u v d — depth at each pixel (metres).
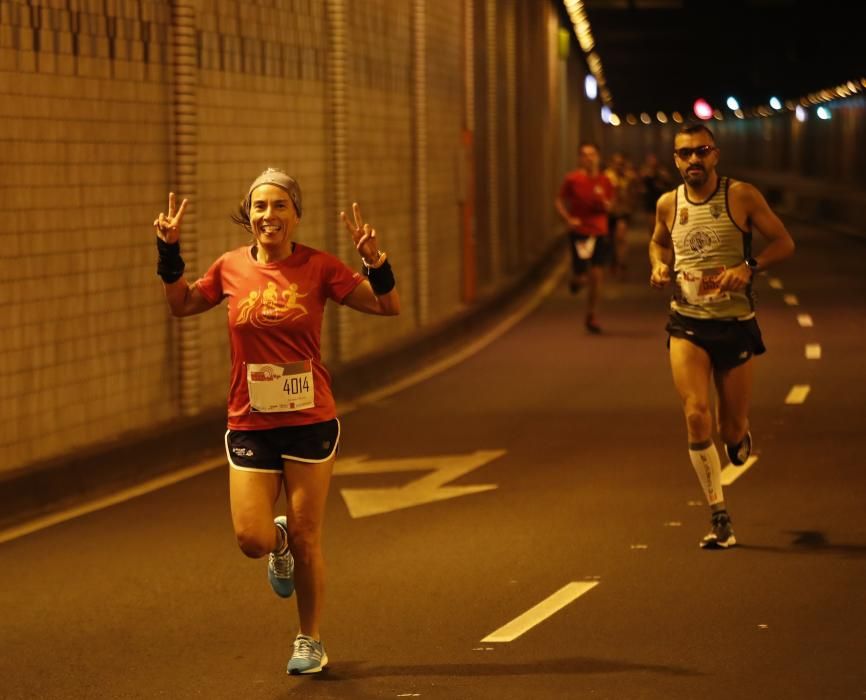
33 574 24.94
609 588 22.92
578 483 31.19
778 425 37.12
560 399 43.12
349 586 23.59
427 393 45.31
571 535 26.55
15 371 30.75
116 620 22.12
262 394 18.89
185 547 26.59
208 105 38.66
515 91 91.19
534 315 68.56
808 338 55.31
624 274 88.06
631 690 18.12
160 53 36.16
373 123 51.91
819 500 28.69
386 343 53.06
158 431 34.81
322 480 19.12
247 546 18.88
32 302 31.27
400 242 55.53
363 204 50.59
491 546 25.92
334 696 18.38
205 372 38.66
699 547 25.36
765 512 27.83
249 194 19.05
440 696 18.19
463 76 65.75
